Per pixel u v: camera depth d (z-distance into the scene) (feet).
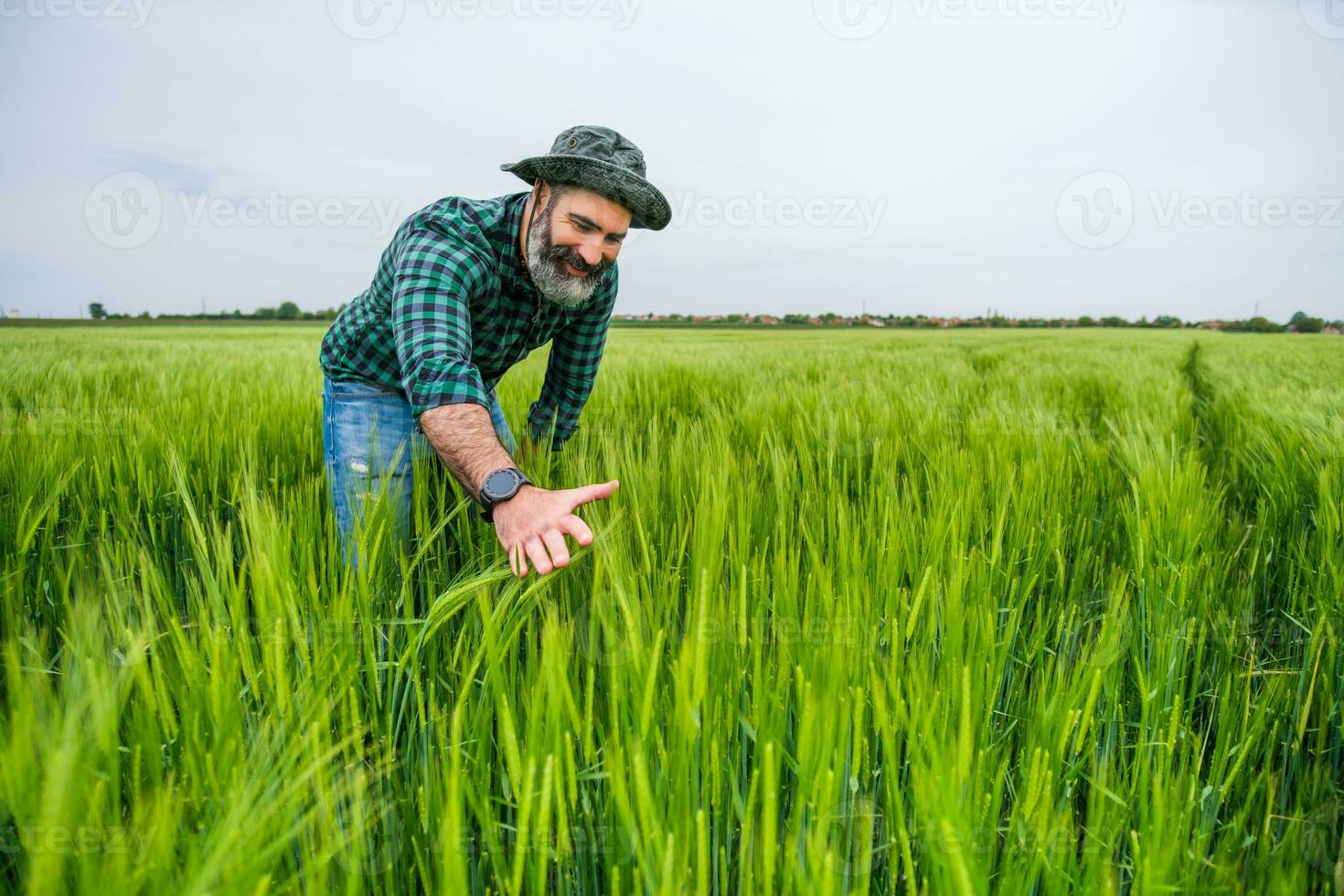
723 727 3.45
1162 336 103.76
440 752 3.22
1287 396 13.43
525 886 3.32
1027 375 22.85
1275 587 6.97
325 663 3.31
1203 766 4.60
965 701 2.72
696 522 4.30
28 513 5.53
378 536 4.17
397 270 5.28
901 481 7.57
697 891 2.71
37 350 29.68
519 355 6.90
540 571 3.76
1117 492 7.93
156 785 2.71
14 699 2.53
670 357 28.02
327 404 6.59
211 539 4.08
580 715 3.60
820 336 99.76
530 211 5.71
